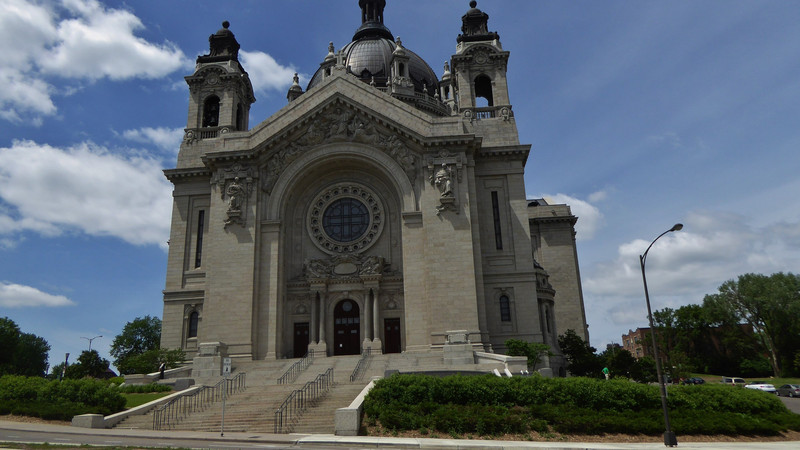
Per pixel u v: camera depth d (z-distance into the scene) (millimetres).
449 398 27656
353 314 52906
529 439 24906
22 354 104125
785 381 69688
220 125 61000
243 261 50500
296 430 26922
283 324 51500
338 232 55312
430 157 51344
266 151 53531
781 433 28594
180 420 29469
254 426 27734
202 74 62625
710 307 86250
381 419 25922
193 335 54344
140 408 31422
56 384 32375
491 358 42062
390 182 53969
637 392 28953
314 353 50156
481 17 63906
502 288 52469
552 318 58094
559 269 72625
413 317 48406
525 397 27828
